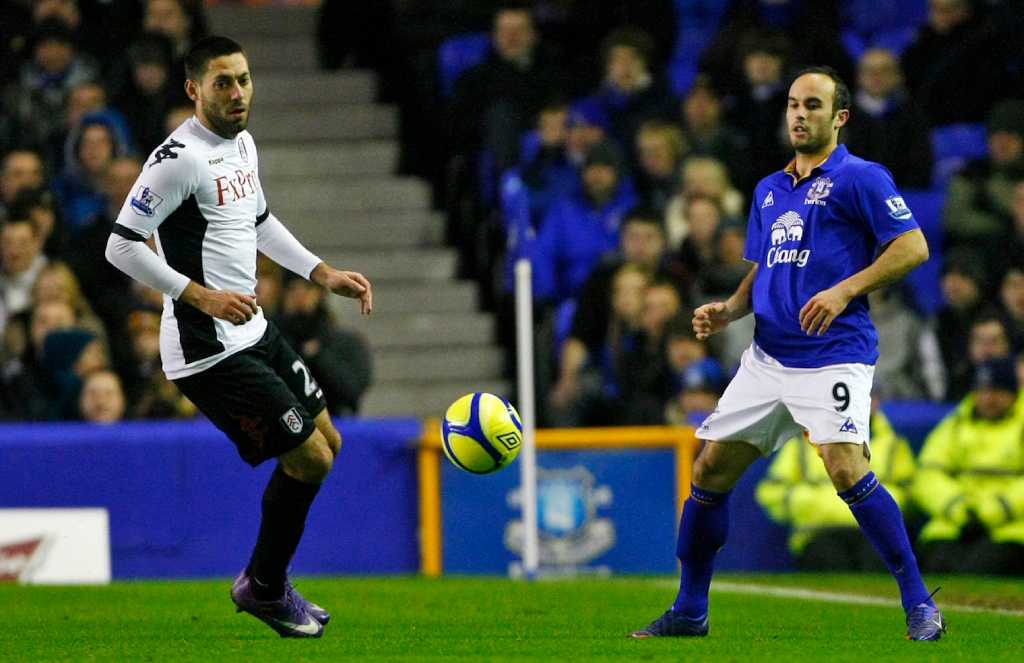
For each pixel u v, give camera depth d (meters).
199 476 40.50
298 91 58.19
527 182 50.75
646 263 46.97
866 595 33.94
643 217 47.09
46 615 28.48
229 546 40.56
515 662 20.16
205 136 22.64
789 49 53.84
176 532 40.38
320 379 42.00
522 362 38.19
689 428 41.34
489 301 52.69
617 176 50.62
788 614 28.91
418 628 25.53
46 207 46.84
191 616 28.11
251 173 23.23
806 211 22.56
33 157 49.34
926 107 57.78
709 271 46.44
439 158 56.31
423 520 41.19
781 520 41.94
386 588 35.28
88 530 39.97
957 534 40.50
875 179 22.19
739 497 42.03
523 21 55.81
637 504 41.19
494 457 24.00
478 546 41.19
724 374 43.22
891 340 46.91
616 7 61.06
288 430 22.45
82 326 43.94
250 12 60.56
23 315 43.62
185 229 22.58
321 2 59.72
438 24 62.88
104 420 42.06
